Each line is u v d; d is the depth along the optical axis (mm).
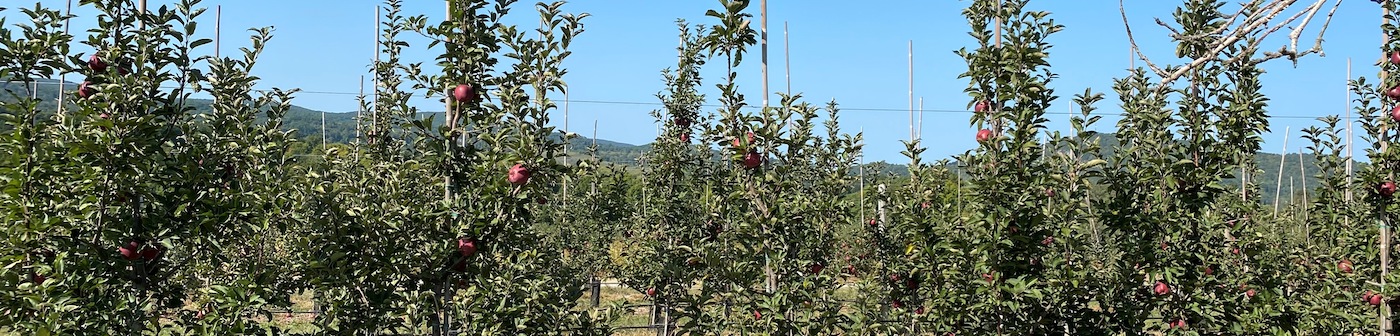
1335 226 9406
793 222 6824
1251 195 11508
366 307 6203
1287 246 11695
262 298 5918
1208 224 8078
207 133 5867
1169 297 7887
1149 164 7805
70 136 5148
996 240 7066
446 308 6109
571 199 15203
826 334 7555
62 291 5164
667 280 11422
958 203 8789
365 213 6008
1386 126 7676
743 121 6512
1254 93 7781
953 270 7836
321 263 5828
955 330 8031
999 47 6867
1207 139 7820
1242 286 8484
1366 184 7949
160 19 5672
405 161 7191
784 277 6914
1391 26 7496
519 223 6094
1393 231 8250
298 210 6695
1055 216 7574
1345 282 8711
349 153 9633
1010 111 6898
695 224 11148
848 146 9602
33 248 5309
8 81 5344
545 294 6320
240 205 5863
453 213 5973
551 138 6059
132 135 5324
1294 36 3350
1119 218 7703
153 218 5523
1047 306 7766
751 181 6641
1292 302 8539
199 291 7039
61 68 5422
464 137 6129
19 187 5117
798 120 6664
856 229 12383
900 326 8922
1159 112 7645
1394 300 8047
